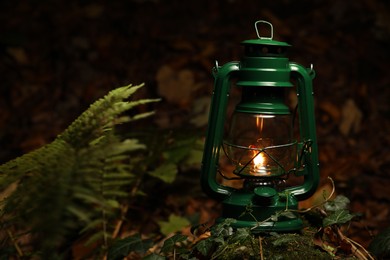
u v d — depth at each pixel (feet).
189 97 17.02
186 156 12.32
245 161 8.18
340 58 18.61
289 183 12.05
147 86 17.63
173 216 10.74
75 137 7.04
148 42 19.39
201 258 7.72
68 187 6.06
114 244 7.96
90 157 6.50
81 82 18.19
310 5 20.93
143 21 20.31
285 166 8.15
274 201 7.80
